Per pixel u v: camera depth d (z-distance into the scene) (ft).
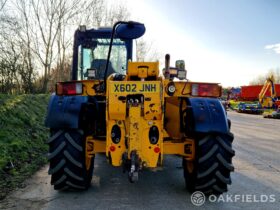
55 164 12.11
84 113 12.63
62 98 12.73
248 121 53.67
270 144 26.61
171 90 11.85
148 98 11.07
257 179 15.11
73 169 12.13
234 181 14.69
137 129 11.02
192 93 12.04
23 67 42.60
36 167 15.97
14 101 27.43
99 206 11.09
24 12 43.78
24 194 12.12
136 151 10.91
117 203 11.43
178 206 11.23
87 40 18.71
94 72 13.44
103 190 12.91
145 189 13.15
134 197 12.11
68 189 12.74
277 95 92.43
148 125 11.18
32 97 34.22
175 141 12.84
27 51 43.34
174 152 12.40
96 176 15.08
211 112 11.96
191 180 12.50
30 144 20.01
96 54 18.76
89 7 53.31
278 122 52.01
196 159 11.98
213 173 11.82
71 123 11.87
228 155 11.94
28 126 23.29
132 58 18.66
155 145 11.19
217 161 11.84
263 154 21.84
